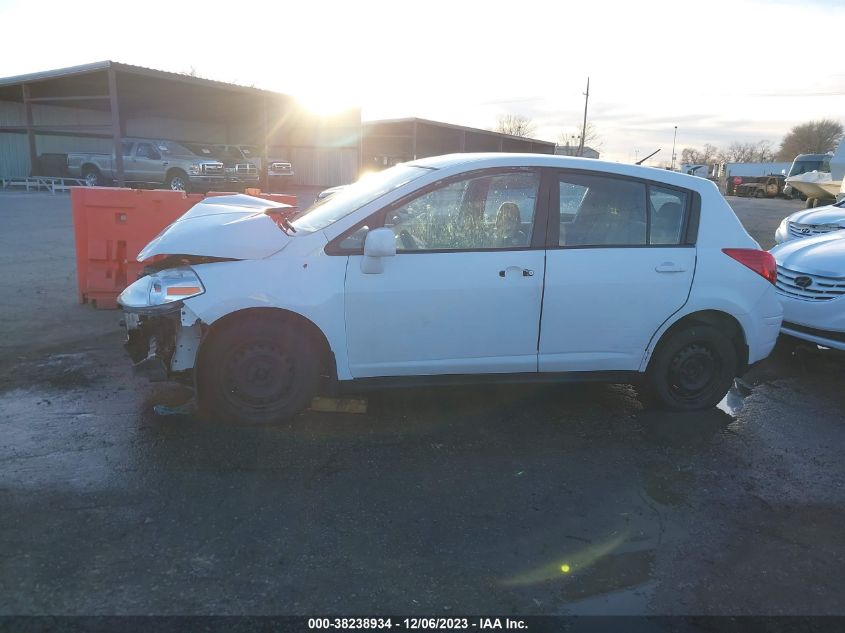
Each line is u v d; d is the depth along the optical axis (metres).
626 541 3.01
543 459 3.79
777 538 3.09
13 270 8.48
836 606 2.62
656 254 4.18
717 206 4.36
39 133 25.47
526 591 2.63
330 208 4.27
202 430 3.93
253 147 27.14
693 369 4.46
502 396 4.73
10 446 3.63
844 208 10.28
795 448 4.11
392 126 35.72
